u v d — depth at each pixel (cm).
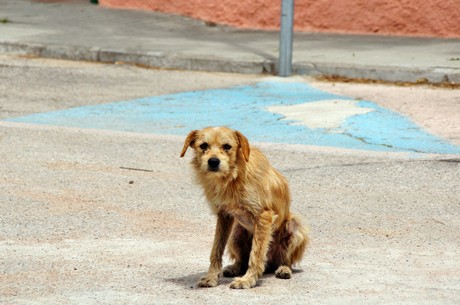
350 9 2539
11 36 2358
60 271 830
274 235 819
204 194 802
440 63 1988
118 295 759
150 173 1231
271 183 784
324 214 1047
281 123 1542
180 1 2762
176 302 739
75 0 3045
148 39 2384
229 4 2666
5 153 1324
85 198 1106
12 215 1026
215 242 803
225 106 1695
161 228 988
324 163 1268
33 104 1700
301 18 2602
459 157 1284
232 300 743
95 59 2180
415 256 889
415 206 1080
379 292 767
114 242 932
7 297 753
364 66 1956
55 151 1341
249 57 2100
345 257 885
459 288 780
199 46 2281
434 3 2447
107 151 1347
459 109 1627
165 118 1588
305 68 2005
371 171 1227
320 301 739
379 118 1566
